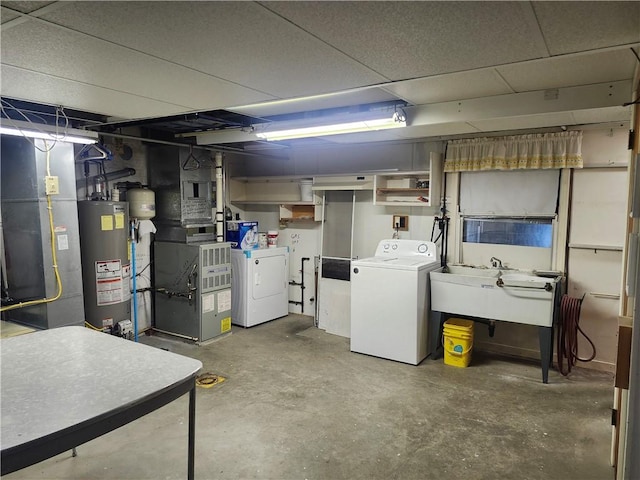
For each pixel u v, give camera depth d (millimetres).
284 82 2307
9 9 1419
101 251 3898
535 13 1504
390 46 1808
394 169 4863
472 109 3043
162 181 4734
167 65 2031
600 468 2461
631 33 1678
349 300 4887
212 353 4332
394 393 3438
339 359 4191
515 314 3729
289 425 2930
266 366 3996
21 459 1347
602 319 3918
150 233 4922
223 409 3150
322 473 2420
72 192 3424
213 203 5180
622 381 1944
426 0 1400
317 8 1449
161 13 1468
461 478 2381
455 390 3500
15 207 3363
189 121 3746
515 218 4258
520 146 4051
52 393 1664
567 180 3951
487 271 4277
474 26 1608
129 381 1781
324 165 5438
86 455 2574
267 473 2416
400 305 4078
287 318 5652
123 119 3479
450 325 4082
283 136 3951
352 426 2924
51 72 2131
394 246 4758
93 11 1443
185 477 2377
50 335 2404
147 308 4957
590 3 1434
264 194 5867
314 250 5664
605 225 3855
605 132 3766
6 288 3539
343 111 3412
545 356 3646
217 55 1902
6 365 1948
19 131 2984
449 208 4570
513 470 2451
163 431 2848
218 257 4758
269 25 1581
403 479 2373
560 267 4039
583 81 2607
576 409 3176
